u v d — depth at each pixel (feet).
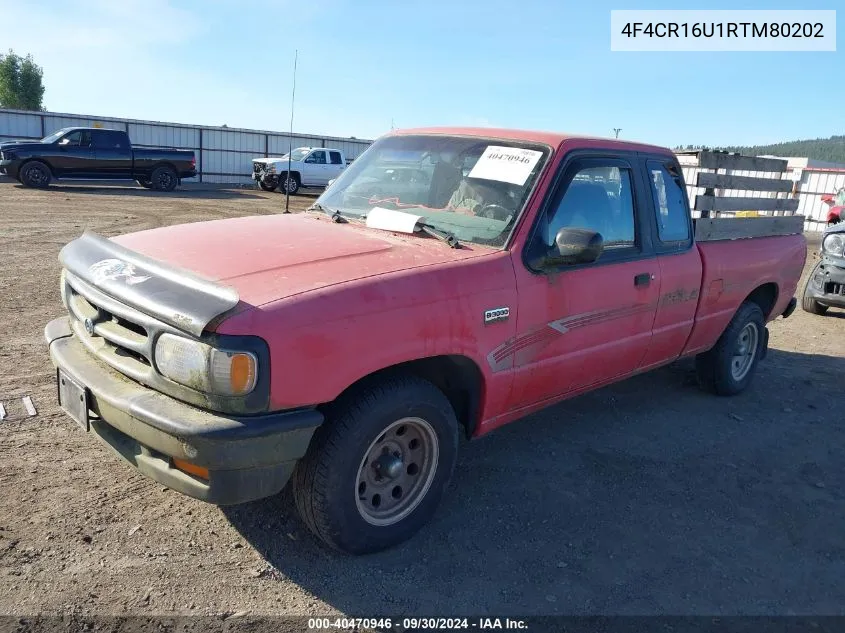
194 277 8.75
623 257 13.34
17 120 97.81
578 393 13.55
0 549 9.66
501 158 12.43
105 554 9.79
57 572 9.32
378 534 10.16
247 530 10.64
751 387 19.79
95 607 8.73
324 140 122.21
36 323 20.49
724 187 16.93
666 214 14.75
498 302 10.75
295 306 8.52
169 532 10.44
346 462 9.32
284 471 8.72
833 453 15.51
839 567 11.06
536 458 14.08
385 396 9.52
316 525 9.59
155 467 8.89
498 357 10.98
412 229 11.51
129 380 9.27
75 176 72.59
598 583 10.14
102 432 9.59
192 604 8.95
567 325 12.11
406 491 10.64
